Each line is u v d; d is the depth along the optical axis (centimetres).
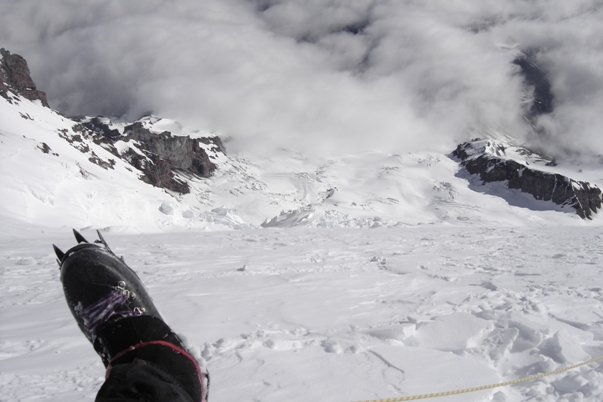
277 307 708
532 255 1344
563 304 712
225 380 404
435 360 456
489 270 1085
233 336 545
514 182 17212
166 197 6019
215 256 1380
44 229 2509
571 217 14850
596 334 580
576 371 456
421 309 693
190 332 565
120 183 5872
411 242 1786
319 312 677
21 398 368
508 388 423
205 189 18825
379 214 8356
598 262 1166
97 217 3384
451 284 913
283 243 1764
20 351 499
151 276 1033
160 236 2108
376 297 792
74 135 7269
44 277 1038
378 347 489
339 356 468
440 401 370
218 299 771
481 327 543
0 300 805
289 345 505
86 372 430
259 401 363
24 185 3203
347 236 2069
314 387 391
